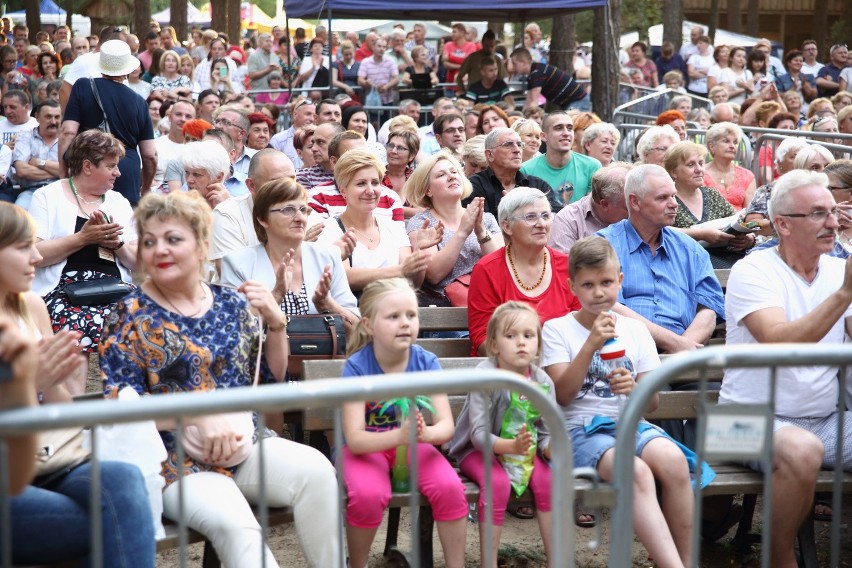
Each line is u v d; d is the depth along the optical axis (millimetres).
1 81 16953
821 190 4496
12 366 2498
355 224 6008
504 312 4246
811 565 4344
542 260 5227
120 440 3572
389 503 3961
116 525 3246
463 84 16891
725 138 8953
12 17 30031
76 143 5742
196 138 9602
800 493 4121
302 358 4664
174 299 3980
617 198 6277
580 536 4969
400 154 8195
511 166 7348
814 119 13203
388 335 4098
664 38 26328
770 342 4453
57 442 3324
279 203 4977
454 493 3967
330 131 7926
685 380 5039
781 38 42312
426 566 4129
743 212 7148
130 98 8477
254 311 4230
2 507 2381
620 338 4531
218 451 3781
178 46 19422
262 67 21500
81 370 4988
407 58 21703
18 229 3625
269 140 11438
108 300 5395
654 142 8375
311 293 5086
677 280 5547
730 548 4891
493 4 14914
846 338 4637
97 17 28938
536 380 4285
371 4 14766
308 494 3789
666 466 4105
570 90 16031
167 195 3938
